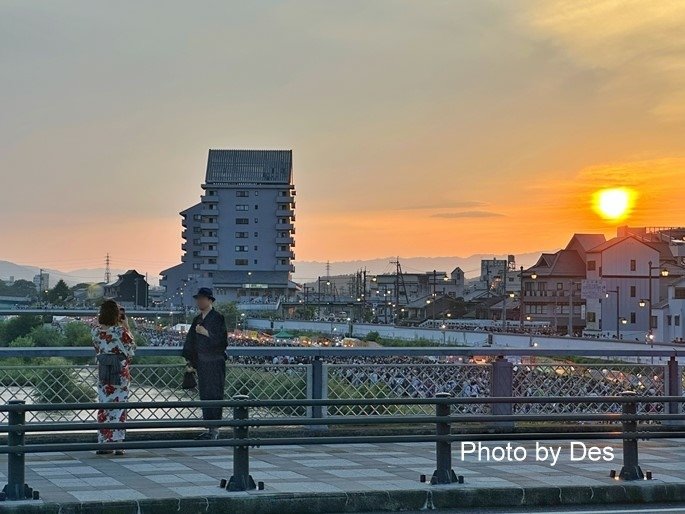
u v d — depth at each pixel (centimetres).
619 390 1697
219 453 1387
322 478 1182
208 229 18212
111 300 1352
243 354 1502
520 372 1647
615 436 1201
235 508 1042
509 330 10988
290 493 1068
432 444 1527
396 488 1113
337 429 1524
